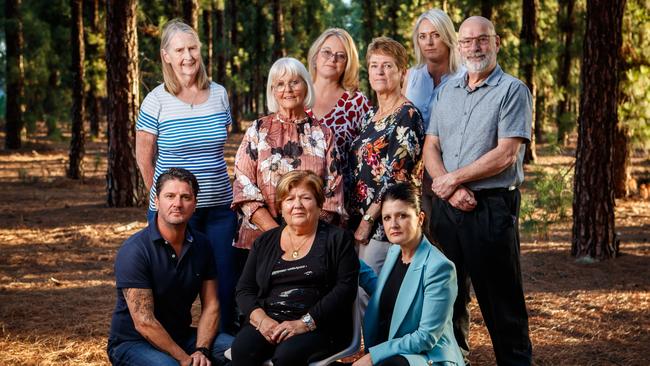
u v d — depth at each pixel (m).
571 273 8.29
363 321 4.28
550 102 24.36
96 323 6.27
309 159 4.50
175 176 4.05
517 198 4.63
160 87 4.98
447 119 4.64
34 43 24.47
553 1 25.98
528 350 4.65
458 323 4.85
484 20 4.50
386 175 4.49
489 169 4.42
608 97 8.73
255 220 4.51
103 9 21.19
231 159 22.39
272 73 4.51
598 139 8.80
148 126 4.95
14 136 24.14
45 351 5.54
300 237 4.04
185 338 4.30
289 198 3.96
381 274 4.22
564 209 9.08
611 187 8.94
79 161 17.03
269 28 35.69
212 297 4.29
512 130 4.43
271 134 4.55
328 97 4.94
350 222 4.69
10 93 23.98
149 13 21.33
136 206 12.92
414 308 3.98
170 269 4.10
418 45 5.21
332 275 3.98
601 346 5.71
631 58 13.54
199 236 4.29
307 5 38.69
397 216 3.98
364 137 4.62
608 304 6.95
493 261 4.53
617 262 8.80
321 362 3.84
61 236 10.34
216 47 31.44
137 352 4.05
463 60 4.56
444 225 4.64
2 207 12.88
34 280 7.88
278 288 4.00
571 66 23.66
